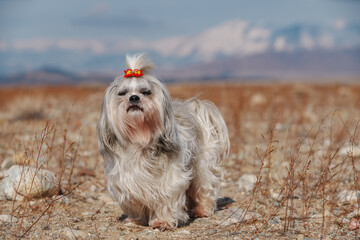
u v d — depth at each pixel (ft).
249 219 25.86
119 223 26.04
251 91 130.82
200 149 26.63
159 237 23.32
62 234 23.44
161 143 23.67
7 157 40.75
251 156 43.42
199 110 27.86
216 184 27.30
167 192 23.85
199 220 26.50
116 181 24.08
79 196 31.24
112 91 23.86
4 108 94.17
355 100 103.55
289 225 24.68
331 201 27.27
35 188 28.96
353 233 23.34
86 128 58.03
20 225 23.75
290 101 96.78
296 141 47.16
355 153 39.63
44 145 44.62
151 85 23.70
